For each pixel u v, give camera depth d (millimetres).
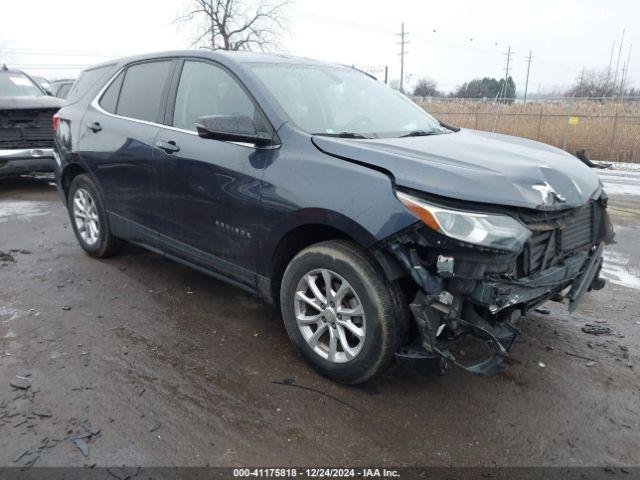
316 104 3547
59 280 4496
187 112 3834
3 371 3084
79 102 4996
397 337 2783
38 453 2441
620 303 4402
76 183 4965
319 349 3121
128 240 4562
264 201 3150
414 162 2748
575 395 3053
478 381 3154
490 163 2893
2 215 6812
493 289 2561
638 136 17188
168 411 2775
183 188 3705
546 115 18344
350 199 2766
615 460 2539
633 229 6945
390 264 2678
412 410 2861
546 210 2709
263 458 2475
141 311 3945
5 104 7734
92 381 3016
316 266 3002
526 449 2598
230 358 3318
